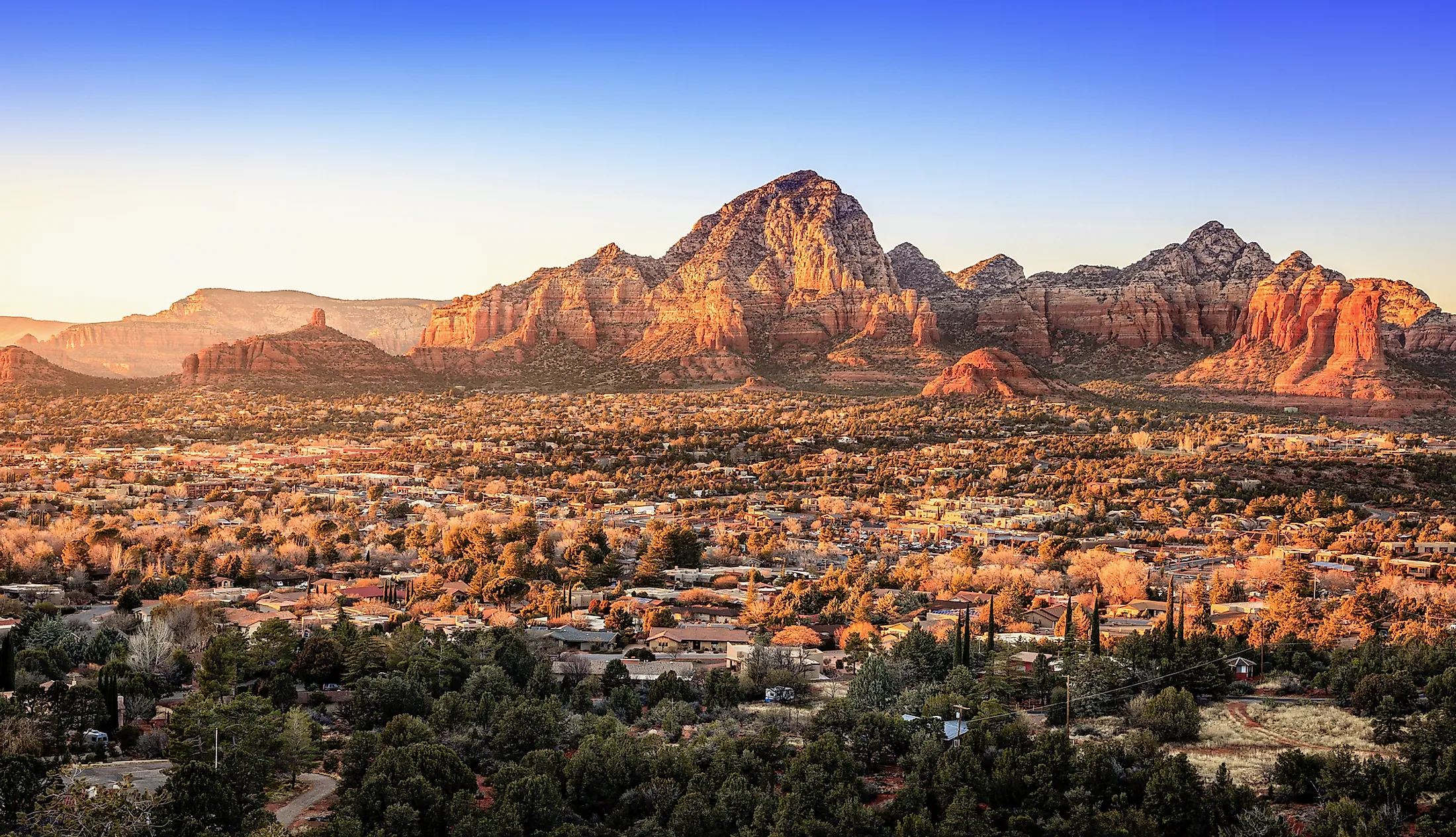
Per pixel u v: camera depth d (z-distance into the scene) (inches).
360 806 4050.2
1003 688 5315.0
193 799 3895.2
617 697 5369.1
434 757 4269.2
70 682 5364.2
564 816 4116.6
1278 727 4990.2
